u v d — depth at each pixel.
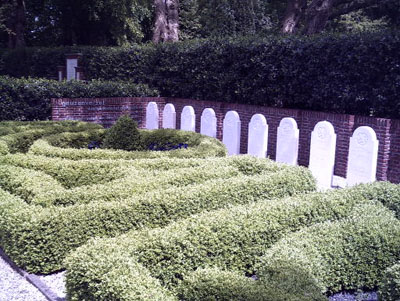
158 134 10.83
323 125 9.68
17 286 4.93
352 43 10.91
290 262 4.14
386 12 24.53
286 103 13.29
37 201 5.64
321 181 9.77
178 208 5.64
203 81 15.88
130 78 18.91
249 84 14.03
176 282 4.35
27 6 29.27
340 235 4.79
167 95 17.98
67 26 28.83
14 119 14.84
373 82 10.79
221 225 4.80
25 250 5.14
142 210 5.47
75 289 3.96
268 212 5.29
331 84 11.57
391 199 6.39
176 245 4.39
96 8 26.48
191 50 16.20
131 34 28.45
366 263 4.82
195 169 7.08
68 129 11.60
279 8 28.95
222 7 22.94
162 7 21.03
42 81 15.52
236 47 14.26
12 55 25.41
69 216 5.24
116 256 4.02
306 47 12.08
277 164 7.68
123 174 7.01
